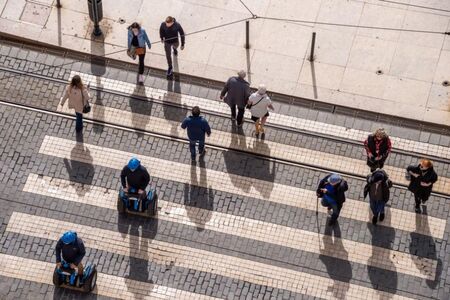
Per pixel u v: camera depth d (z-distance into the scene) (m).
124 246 30.27
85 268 29.22
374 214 30.39
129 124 32.38
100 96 32.84
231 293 29.66
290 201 31.14
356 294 29.73
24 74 33.19
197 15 34.09
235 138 32.19
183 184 31.33
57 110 32.50
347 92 32.91
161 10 34.19
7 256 30.02
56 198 31.02
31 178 31.31
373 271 30.08
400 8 34.16
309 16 34.09
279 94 32.94
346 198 31.19
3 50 33.62
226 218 30.81
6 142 31.88
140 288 29.64
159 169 31.56
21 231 30.44
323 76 33.19
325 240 30.52
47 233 30.45
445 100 32.81
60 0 34.28
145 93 32.94
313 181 31.50
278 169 31.69
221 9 34.22
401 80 33.12
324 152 32.03
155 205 30.52
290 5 34.22
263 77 33.16
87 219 30.69
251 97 30.69
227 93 31.19
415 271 30.09
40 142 31.92
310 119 32.59
